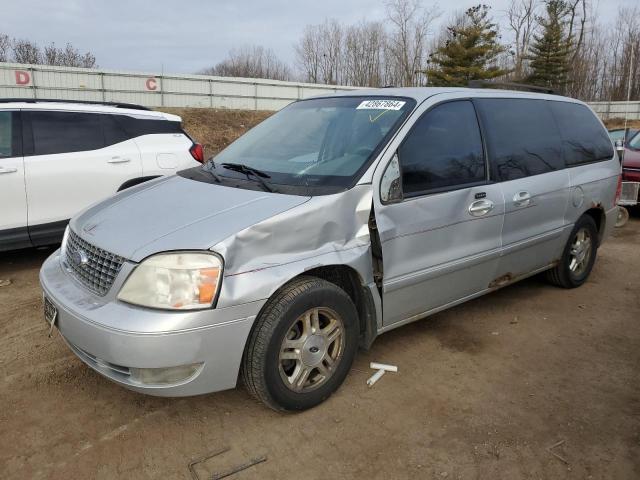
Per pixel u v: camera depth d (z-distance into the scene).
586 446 2.84
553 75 51.25
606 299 4.98
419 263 3.46
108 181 6.07
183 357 2.58
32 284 5.22
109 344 2.59
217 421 3.02
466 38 42.53
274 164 3.56
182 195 3.27
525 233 4.27
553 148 4.59
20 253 6.36
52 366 3.58
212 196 3.16
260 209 2.88
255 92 37.47
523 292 5.12
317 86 39.78
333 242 3.03
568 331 4.27
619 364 3.74
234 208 2.92
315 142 3.67
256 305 2.71
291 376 3.00
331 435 2.90
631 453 2.79
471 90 4.07
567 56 51.47
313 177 3.26
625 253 6.66
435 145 3.59
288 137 3.87
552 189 4.45
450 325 4.34
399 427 2.98
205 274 2.59
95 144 6.05
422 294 3.57
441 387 3.39
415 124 3.50
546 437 2.91
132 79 33.50
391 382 3.43
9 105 5.62
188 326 2.55
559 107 4.84
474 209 3.74
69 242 3.27
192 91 35.56
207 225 2.76
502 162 4.04
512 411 3.15
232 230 2.70
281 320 2.80
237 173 3.54
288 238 2.84
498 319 4.48
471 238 3.78
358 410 3.13
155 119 6.64
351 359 3.23
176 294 2.57
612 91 60.16
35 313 4.48
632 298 5.02
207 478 2.58
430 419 3.06
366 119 3.63
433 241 3.51
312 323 3.00
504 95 4.30
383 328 3.42
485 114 4.03
